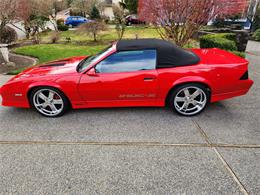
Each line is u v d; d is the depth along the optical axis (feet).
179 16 21.39
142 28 61.72
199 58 11.73
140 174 7.89
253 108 12.55
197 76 10.91
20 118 12.23
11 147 9.64
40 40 44.14
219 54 12.78
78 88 11.34
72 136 10.36
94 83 11.19
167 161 8.50
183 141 9.72
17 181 7.73
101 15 95.04
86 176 7.88
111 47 11.94
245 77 11.25
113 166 8.32
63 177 7.86
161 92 11.37
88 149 9.37
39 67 13.05
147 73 10.96
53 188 7.39
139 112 12.45
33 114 12.65
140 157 8.77
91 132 10.64
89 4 89.86
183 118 11.69
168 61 11.10
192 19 21.57
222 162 8.36
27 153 9.21
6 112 13.00
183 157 8.69
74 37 50.03
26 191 7.30
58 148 9.49
